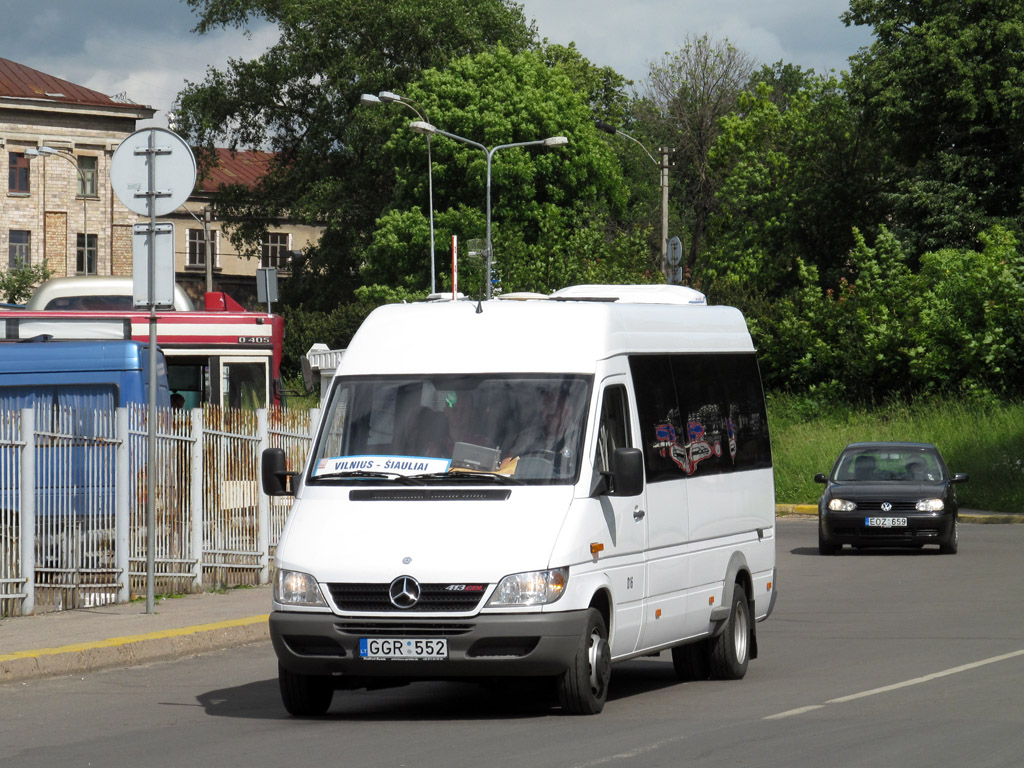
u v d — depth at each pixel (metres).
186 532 43.28
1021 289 103.81
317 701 25.09
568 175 161.88
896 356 107.81
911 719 23.61
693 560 28.22
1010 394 102.25
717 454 30.06
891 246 115.94
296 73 175.88
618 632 25.14
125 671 31.58
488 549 23.31
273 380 67.38
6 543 37.03
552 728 23.30
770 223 161.00
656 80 179.00
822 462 89.38
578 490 24.42
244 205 187.88
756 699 26.45
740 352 32.31
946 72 130.50
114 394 51.28
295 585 23.70
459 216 154.25
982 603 42.12
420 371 26.16
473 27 173.00
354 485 24.94
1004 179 134.50
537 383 25.66
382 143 169.88
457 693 28.17
